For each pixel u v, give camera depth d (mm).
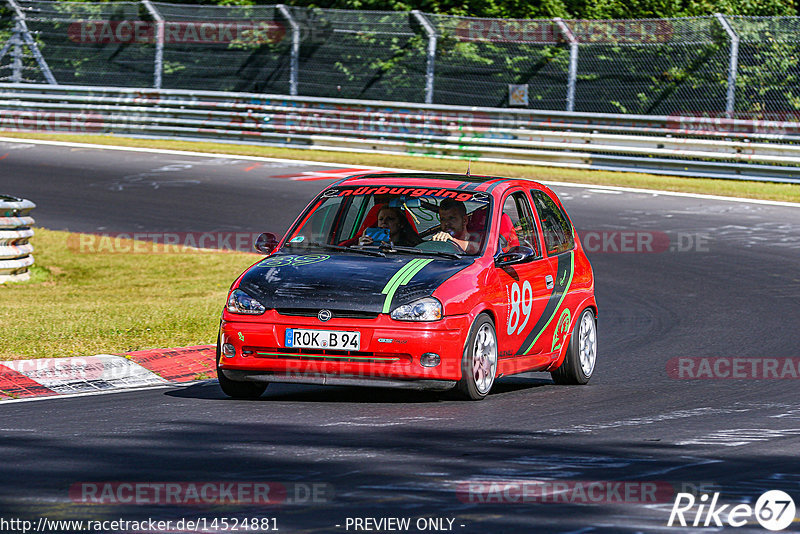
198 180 60906
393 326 20344
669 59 67688
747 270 40719
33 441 17375
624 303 35562
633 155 64500
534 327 23344
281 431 18281
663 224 49781
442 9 79375
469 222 22969
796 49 65000
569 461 16266
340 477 15070
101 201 54906
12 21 82188
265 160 68500
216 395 22078
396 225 23391
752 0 80875
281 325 20672
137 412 20031
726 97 65625
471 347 21000
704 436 18359
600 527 12891
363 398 21844
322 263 21797
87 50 82500
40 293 36938
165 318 29562
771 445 17688
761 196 56844
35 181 60000
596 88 69438
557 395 22719
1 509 13359
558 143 66125
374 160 68188
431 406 20891
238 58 79375
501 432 18438
